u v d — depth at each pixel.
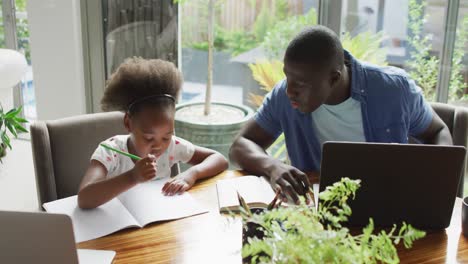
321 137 1.72
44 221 0.91
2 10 3.65
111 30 2.71
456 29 2.54
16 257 0.94
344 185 0.99
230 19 2.82
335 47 1.43
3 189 3.01
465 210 1.24
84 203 1.34
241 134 1.77
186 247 1.19
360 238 0.77
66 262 0.94
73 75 2.81
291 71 1.42
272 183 1.47
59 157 1.59
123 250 1.17
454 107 1.80
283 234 0.76
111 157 1.52
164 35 2.71
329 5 2.65
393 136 1.67
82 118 1.65
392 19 2.61
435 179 1.22
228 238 1.23
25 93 3.79
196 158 1.71
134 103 1.41
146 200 1.40
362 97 1.62
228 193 1.44
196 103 2.96
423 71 2.66
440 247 1.21
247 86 2.96
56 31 2.75
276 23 2.82
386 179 1.22
